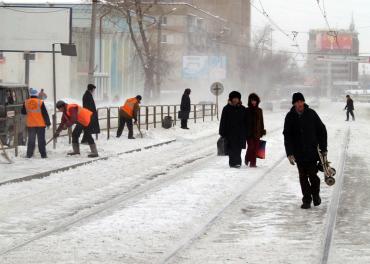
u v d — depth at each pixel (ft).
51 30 250.78
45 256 57.67
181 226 70.85
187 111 234.99
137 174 115.65
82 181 106.11
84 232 67.62
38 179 107.34
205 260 56.13
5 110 143.54
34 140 132.16
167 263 54.85
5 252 59.11
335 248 60.44
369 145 177.88
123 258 56.95
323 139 82.12
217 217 76.02
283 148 166.71
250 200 88.28
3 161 126.21
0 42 253.44
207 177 111.04
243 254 58.29
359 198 89.81
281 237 65.51
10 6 252.83
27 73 241.55
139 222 72.84
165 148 169.17
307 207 81.97
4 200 87.56
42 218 75.61
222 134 125.59
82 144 161.38
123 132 205.98
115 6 385.91
